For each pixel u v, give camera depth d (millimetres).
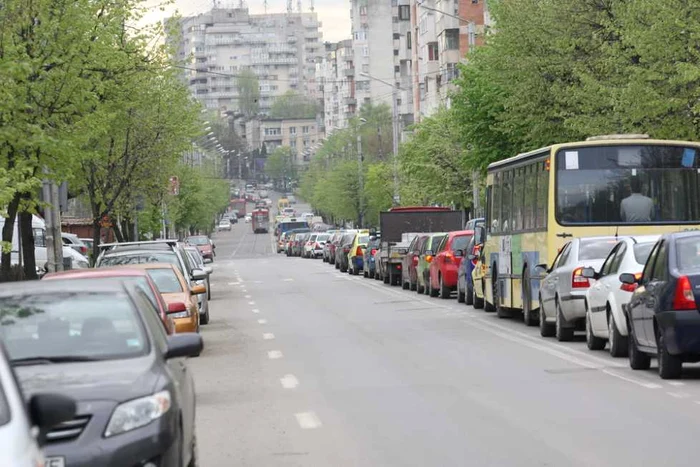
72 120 38781
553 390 22125
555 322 33219
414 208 72812
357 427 18594
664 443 16234
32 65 34594
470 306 48844
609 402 20312
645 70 41500
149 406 12078
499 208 41875
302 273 92438
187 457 13992
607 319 28062
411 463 15414
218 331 39969
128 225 80688
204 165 180000
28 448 8281
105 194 63625
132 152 64000
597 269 30812
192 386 15383
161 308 21234
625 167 34906
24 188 31672
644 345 24062
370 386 23656
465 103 66750
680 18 40344
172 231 123688
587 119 47250
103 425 11812
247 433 18469
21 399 8766
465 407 20328
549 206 34875
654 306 22891
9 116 34500
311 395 22641
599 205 34781
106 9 45406
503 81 54344
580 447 16141
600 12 49469
